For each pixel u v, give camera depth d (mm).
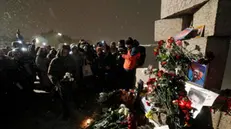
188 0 2996
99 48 5723
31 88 6273
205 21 2754
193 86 2725
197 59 2672
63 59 4488
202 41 2736
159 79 2881
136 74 4871
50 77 4305
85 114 4480
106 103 4047
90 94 5699
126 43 4637
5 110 4895
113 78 5641
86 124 3871
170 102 2705
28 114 4676
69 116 4418
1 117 4531
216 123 2449
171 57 2896
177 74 2924
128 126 3102
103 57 5680
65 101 4340
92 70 5898
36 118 4449
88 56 5812
